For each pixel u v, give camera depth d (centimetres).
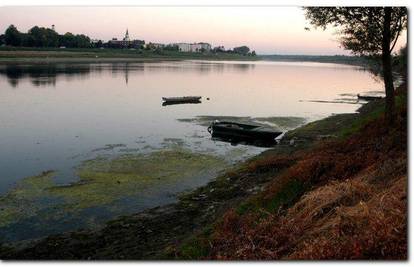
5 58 14475
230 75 12431
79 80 8550
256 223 1305
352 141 1920
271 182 1852
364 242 855
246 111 5088
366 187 1188
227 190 1980
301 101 6247
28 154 2720
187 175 2317
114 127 3725
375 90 8319
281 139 3372
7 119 4012
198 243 1326
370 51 1984
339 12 1953
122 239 1520
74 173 2312
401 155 1382
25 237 1555
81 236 1556
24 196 1955
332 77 13325
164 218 1706
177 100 5762
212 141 3259
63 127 3656
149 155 2739
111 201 1906
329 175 1539
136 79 9369
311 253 902
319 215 1141
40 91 6488
